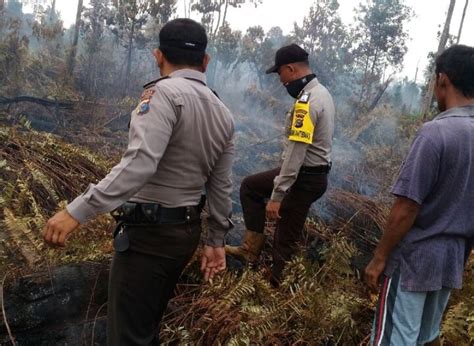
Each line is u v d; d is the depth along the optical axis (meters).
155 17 8.66
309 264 2.86
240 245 3.32
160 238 1.69
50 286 2.19
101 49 8.88
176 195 1.71
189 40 1.74
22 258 2.29
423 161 1.71
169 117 1.60
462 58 1.77
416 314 1.83
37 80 7.20
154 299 1.76
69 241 2.45
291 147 2.59
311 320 2.31
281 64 2.77
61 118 5.48
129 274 1.71
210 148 1.76
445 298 1.95
